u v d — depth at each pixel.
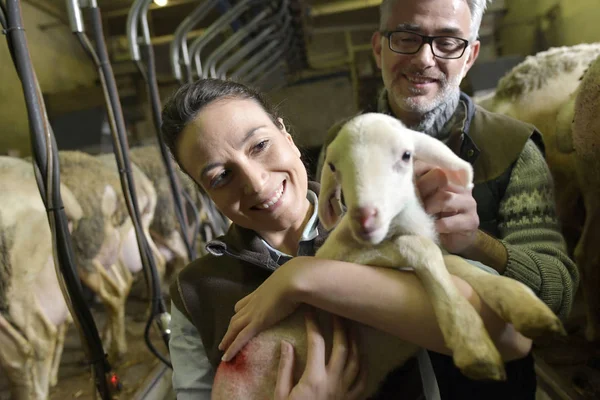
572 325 2.02
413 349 0.71
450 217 0.77
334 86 6.08
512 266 0.91
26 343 1.88
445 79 1.21
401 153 0.62
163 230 3.41
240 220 0.90
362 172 0.60
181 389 0.94
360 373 0.70
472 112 1.26
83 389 2.18
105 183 2.57
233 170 0.85
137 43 1.96
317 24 6.43
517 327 0.52
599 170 1.57
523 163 1.17
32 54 5.27
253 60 3.91
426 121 1.26
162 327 1.53
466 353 0.52
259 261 0.91
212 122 0.83
